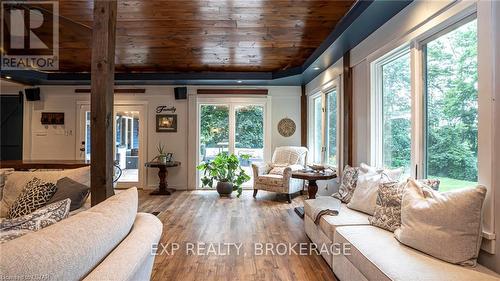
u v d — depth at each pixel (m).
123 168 6.38
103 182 2.16
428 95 2.44
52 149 6.33
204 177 5.84
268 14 3.13
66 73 5.81
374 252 1.79
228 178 5.59
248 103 6.39
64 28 3.55
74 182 2.48
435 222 1.72
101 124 2.16
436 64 2.33
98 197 2.17
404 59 2.86
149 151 6.36
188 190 6.21
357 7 2.84
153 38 3.87
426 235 1.73
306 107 6.30
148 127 6.35
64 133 6.33
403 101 2.88
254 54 4.65
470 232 1.62
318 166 4.48
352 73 3.89
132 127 6.39
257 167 5.49
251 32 3.67
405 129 2.84
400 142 2.93
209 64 5.28
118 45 4.16
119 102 6.35
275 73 5.79
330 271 2.45
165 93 6.35
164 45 4.16
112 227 1.20
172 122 6.34
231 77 5.81
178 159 6.35
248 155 6.08
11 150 6.34
